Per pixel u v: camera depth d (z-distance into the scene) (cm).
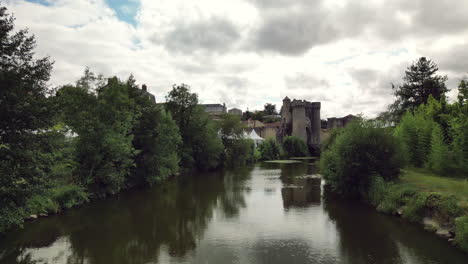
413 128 3131
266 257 1388
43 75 1452
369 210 2181
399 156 2402
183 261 1361
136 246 1560
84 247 1555
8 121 1338
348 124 2823
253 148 7838
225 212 2261
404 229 1691
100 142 2705
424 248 1412
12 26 1403
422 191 1873
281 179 4169
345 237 1625
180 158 4966
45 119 1466
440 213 1602
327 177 3369
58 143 1623
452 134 2591
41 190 1524
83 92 2762
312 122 12975
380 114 4934
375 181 2328
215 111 14550
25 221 2009
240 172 5262
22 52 1411
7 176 1343
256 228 1841
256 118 16875
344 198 2692
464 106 2361
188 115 5509
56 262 1377
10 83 1323
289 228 1827
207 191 3225
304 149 10412
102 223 1980
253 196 2902
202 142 5534
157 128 3744
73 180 2609
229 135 6625
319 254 1407
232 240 1631
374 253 1395
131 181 3512
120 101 2903
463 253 1333
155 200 2736
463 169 2361
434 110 3272
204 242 1606
